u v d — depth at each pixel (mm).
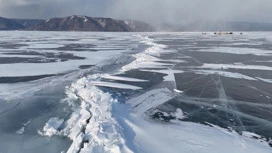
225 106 19594
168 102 20344
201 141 13602
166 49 55156
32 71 32531
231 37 103938
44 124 16953
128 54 48625
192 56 44469
